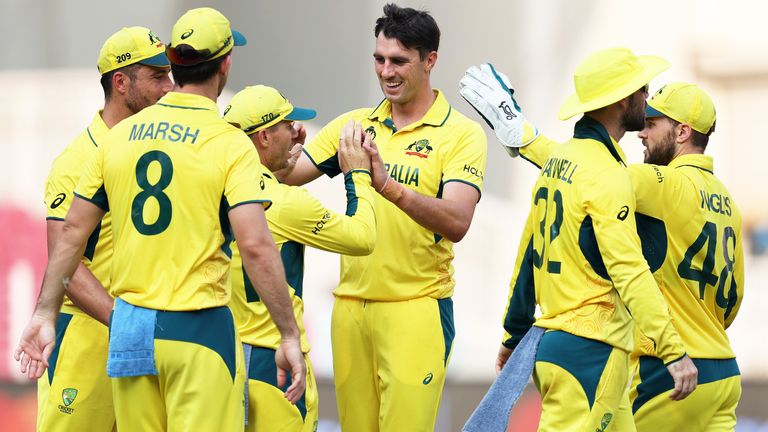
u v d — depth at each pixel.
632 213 13.35
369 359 16.38
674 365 13.34
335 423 27.86
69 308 15.00
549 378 13.73
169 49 12.52
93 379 14.99
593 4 27.58
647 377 15.51
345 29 27.83
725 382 15.59
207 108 12.51
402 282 15.98
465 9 27.66
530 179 28.08
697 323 15.51
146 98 15.21
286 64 28.02
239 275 14.45
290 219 14.20
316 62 27.95
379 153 15.77
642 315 13.18
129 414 12.53
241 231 12.18
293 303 14.67
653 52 27.66
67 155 14.86
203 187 12.23
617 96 13.57
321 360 27.97
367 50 27.84
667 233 15.23
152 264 12.29
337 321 16.47
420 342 15.97
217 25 12.53
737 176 27.83
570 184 13.60
